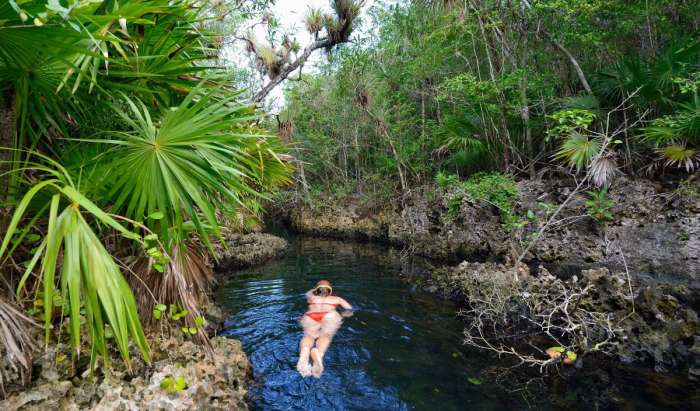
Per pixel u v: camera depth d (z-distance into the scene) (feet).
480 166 31.17
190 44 9.21
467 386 10.22
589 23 21.63
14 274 8.00
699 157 17.78
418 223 33.12
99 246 5.85
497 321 14.67
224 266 26.43
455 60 31.45
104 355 5.79
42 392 6.87
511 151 28.50
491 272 17.98
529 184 25.11
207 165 7.42
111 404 7.23
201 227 7.52
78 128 8.41
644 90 18.81
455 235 27.78
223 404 8.63
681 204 17.98
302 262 29.40
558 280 14.99
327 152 47.50
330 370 11.18
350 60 32.60
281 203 55.52
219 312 15.96
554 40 22.89
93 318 5.87
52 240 5.32
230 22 16.79
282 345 13.12
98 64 6.58
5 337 6.26
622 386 9.91
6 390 6.83
